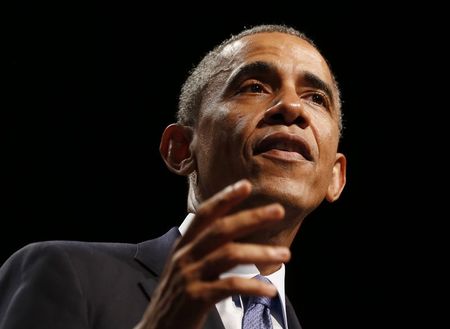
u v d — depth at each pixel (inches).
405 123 278.2
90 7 261.7
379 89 277.3
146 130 268.1
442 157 275.9
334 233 275.3
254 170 111.3
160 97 268.8
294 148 113.5
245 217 73.9
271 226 115.5
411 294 269.9
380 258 273.0
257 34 127.5
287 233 118.8
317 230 275.3
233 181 114.3
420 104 276.8
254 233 117.3
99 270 110.1
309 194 113.7
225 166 115.3
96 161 264.1
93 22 263.0
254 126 113.8
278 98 116.3
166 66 269.0
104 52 264.7
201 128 122.6
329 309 267.4
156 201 267.0
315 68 123.3
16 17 255.4
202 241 74.4
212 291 74.0
